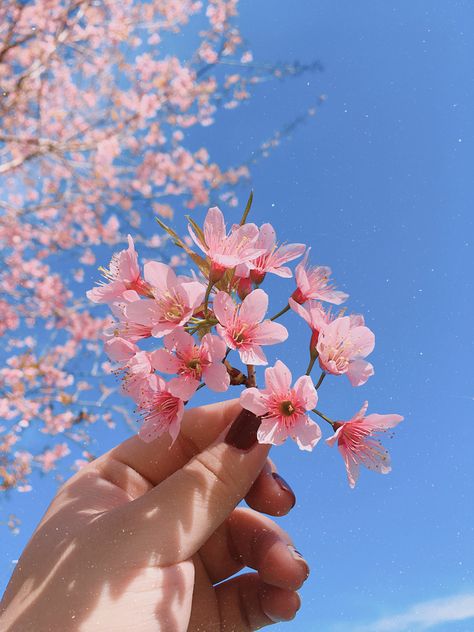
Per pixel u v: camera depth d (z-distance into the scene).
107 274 0.22
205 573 0.28
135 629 0.18
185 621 0.19
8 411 0.84
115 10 0.96
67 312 0.94
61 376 0.90
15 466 0.85
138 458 0.26
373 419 0.19
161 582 0.19
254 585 0.28
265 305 0.18
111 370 0.22
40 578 0.20
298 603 0.27
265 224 0.20
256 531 0.27
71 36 0.93
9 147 0.91
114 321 0.20
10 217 0.96
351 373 0.19
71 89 0.97
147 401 0.19
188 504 0.20
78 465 0.88
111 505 0.24
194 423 0.26
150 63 1.00
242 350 0.18
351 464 0.19
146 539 0.19
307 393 0.18
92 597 0.19
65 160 0.93
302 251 0.21
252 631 0.28
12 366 0.89
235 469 0.20
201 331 0.19
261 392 0.18
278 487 0.23
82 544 0.20
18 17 0.87
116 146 0.92
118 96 0.98
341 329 0.19
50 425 0.87
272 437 0.18
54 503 0.24
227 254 0.19
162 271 0.18
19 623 0.19
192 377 0.18
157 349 0.18
